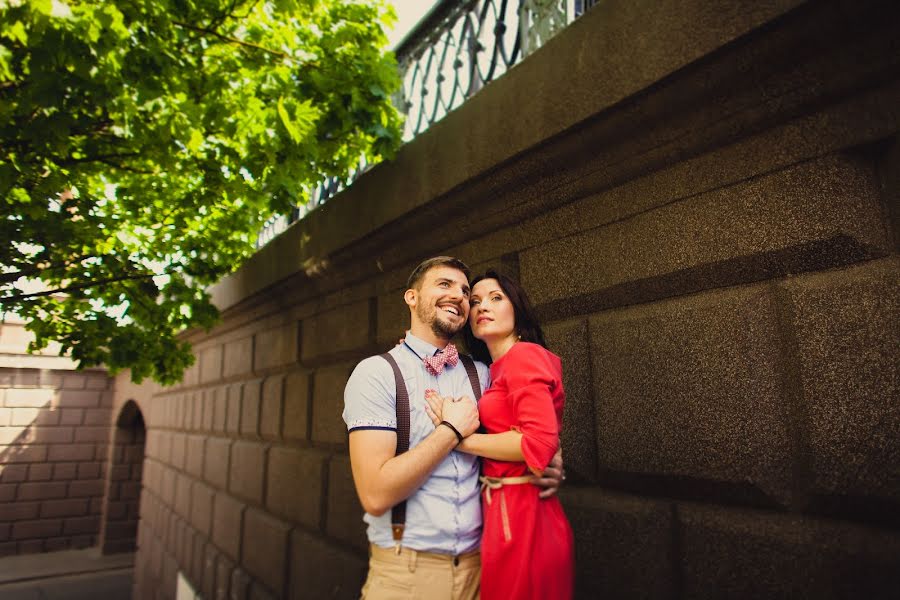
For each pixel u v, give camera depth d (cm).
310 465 486
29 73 276
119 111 311
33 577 1201
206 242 447
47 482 1413
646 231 241
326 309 506
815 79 186
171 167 355
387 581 177
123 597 1108
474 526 182
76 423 1467
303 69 379
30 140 296
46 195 326
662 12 216
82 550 1415
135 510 1441
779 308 197
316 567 447
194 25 346
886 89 176
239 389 688
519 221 306
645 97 224
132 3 296
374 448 178
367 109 374
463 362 213
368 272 434
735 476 198
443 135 337
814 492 179
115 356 442
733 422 201
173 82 326
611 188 258
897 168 176
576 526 251
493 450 172
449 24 386
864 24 169
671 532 217
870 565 162
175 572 849
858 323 175
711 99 211
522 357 179
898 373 165
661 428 223
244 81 403
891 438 164
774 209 200
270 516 563
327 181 523
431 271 211
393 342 402
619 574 229
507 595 164
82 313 440
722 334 209
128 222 422
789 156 197
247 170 386
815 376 183
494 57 330
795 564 178
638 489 236
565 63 257
